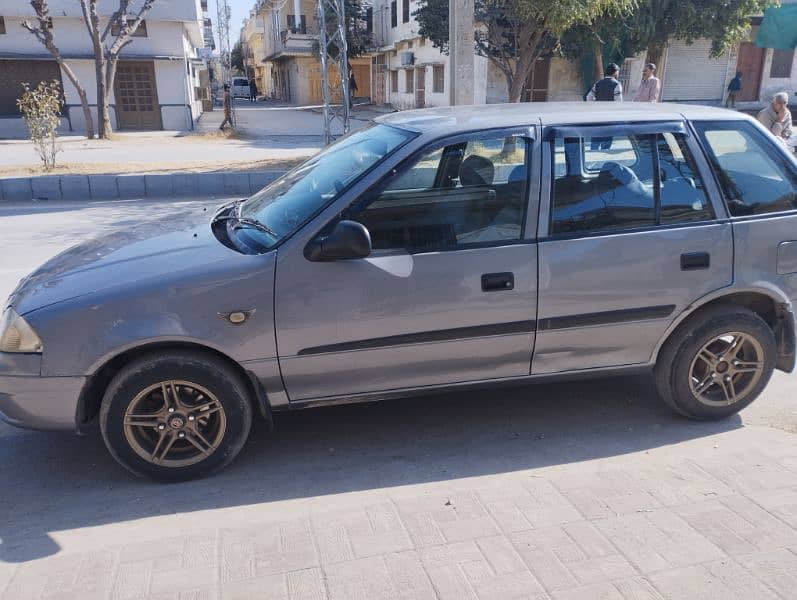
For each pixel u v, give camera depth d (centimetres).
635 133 352
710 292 357
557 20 1379
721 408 378
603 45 2144
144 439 323
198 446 326
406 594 237
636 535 267
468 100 957
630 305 350
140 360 310
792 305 373
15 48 2289
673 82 2723
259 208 373
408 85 3262
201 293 309
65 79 2384
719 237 355
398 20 3338
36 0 1939
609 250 342
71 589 243
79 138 2138
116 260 331
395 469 341
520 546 262
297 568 252
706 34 2183
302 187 366
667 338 368
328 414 404
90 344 302
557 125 346
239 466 347
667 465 324
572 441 368
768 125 1017
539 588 238
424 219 330
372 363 332
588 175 347
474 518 282
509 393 430
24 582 249
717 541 263
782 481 307
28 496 322
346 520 282
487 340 340
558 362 358
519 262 334
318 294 316
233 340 312
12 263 731
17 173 1294
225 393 321
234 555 261
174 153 1678
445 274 327
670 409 403
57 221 968
